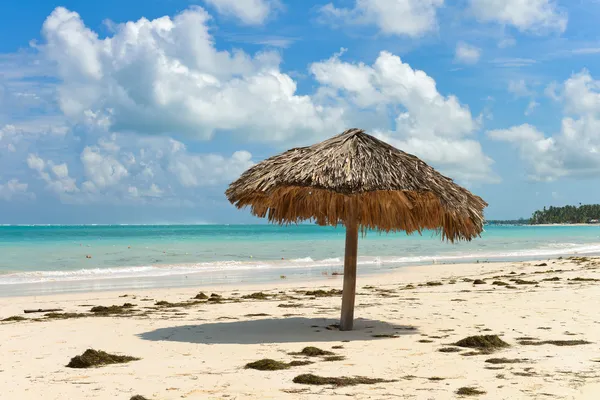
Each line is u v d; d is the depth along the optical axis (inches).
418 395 217.0
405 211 392.8
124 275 944.9
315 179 334.6
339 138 369.4
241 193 358.9
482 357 284.2
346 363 275.3
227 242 2201.0
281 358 291.1
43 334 374.6
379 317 430.9
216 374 255.8
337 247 1840.6
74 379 250.5
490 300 516.1
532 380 236.7
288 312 478.9
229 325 403.9
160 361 286.7
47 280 862.5
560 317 408.2
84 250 1595.7
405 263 1211.9
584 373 248.4
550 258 1355.8
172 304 547.8
